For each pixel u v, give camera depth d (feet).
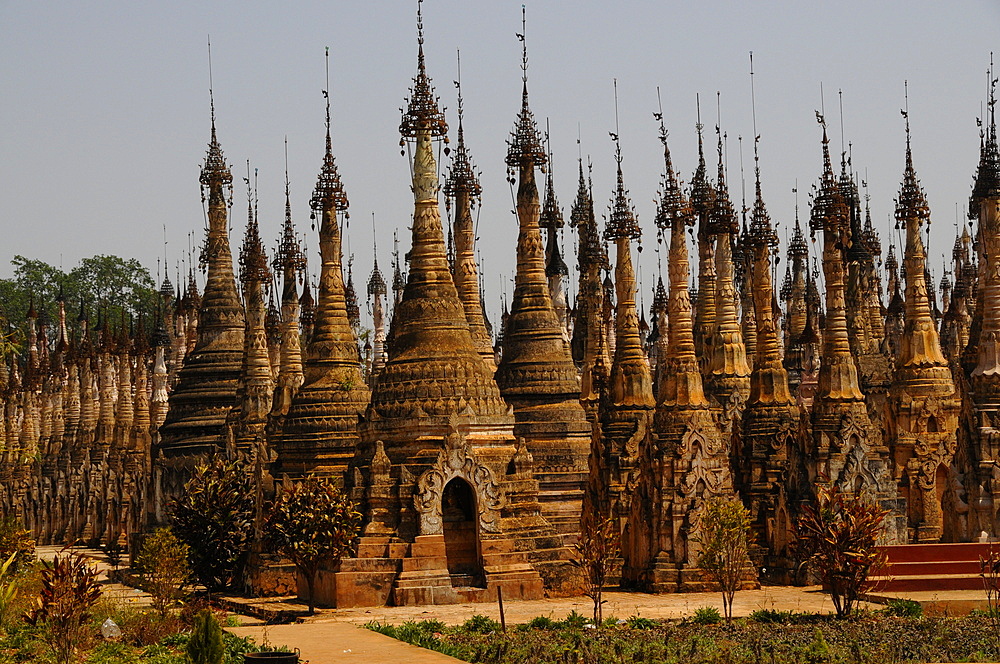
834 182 195.42
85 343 371.56
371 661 121.90
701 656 127.34
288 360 217.97
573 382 212.43
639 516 186.09
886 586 168.66
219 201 259.60
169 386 343.26
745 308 255.70
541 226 258.57
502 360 216.13
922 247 213.87
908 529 205.67
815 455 188.03
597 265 236.22
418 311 188.44
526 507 184.55
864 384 223.10
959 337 265.34
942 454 206.08
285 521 166.09
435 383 183.52
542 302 215.51
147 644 141.79
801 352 257.55
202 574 192.34
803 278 282.77
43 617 144.46
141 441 299.38
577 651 130.21
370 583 171.63
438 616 160.15
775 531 191.42
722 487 182.60
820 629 140.05
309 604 167.02
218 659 117.19
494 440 184.85
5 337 205.87
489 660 127.03
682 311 188.34
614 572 191.62
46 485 358.64
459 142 222.48
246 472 200.23
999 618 145.38
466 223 219.41
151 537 184.85
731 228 217.56
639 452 190.19
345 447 197.98
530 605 170.30
